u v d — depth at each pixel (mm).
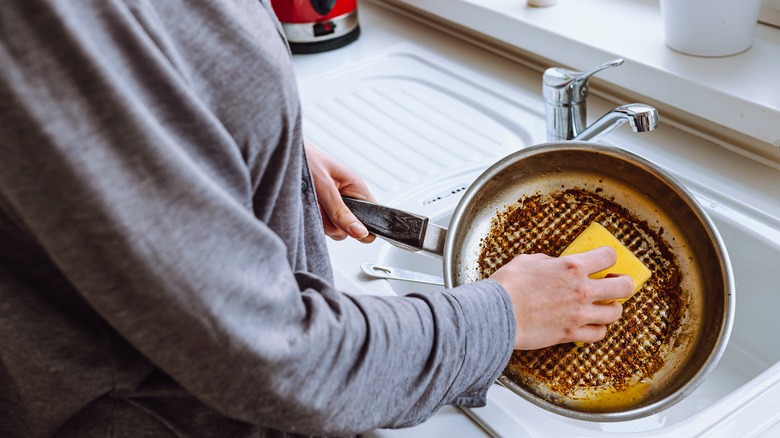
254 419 478
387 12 1532
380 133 1163
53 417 511
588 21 1163
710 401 891
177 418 549
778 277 872
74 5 384
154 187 400
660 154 1022
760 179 954
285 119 505
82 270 411
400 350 510
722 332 660
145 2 435
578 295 635
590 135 863
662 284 727
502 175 760
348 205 782
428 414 553
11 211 422
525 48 1211
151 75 412
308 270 686
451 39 1400
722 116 951
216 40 472
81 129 381
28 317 462
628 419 631
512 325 580
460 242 743
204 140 436
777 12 1057
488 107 1185
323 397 476
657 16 1155
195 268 414
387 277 880
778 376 709
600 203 772
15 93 368
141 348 443
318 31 1357
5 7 364
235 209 432
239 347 433
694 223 710
